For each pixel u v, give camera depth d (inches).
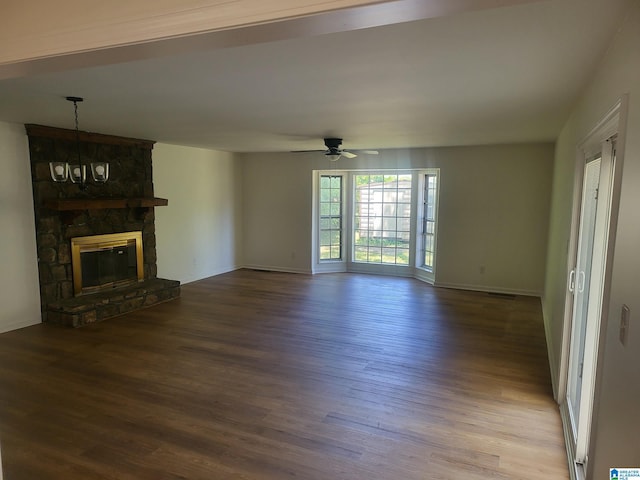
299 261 325.4
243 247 344.2
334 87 113.3
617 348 53.6
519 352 167.6
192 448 105.3
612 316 56.7
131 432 112.2
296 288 275.6
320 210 324.5
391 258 319.3
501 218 260.4
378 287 278.7
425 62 91.3
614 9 61.5
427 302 241.6
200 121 171.2
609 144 90.4
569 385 122.6
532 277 256.7
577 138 123.8
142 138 231.3
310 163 312.5
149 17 48.7
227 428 114.3
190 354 165.2
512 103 131.0
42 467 97.7
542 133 199.2
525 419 119.0
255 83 110.2
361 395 132.7
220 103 135.6
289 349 170.7
